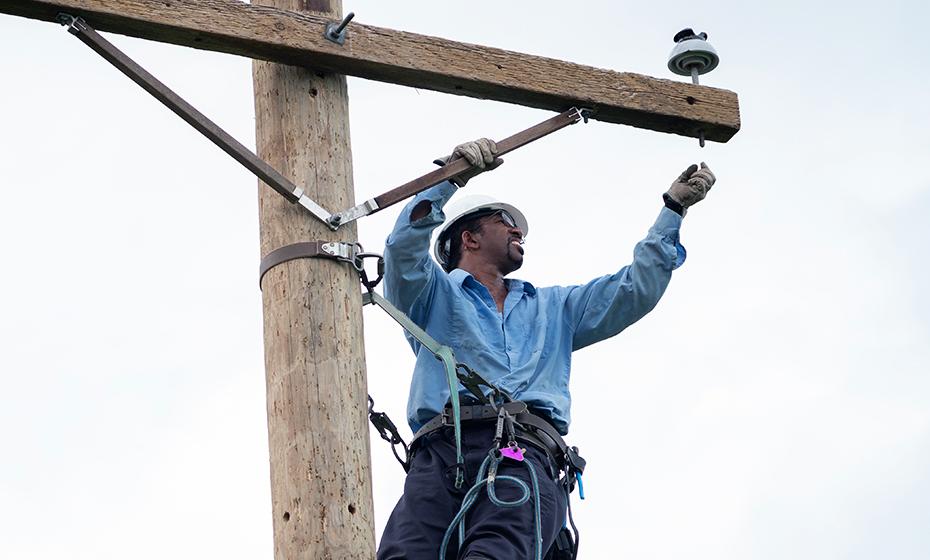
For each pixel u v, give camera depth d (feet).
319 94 29.71
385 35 30.14
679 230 32.91
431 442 30.94
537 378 31.83
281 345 27.94
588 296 33.17
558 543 31.14
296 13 29.50
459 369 31.53
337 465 27.14
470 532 29.35
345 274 28.60
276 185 28.45
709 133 32.68
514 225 34.32
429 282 31.76
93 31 27.96
